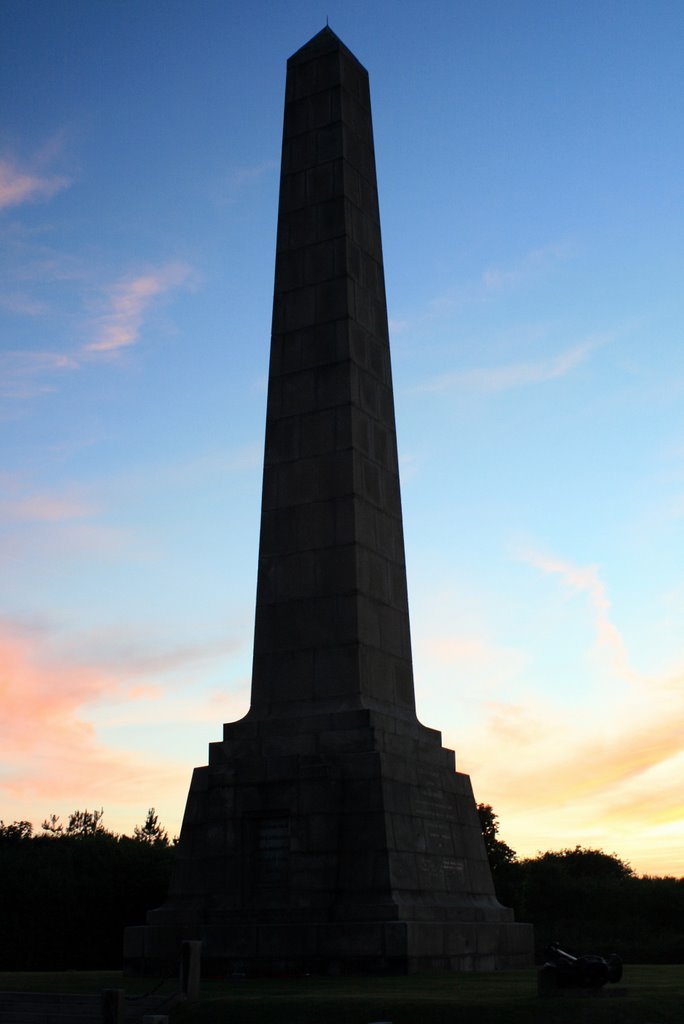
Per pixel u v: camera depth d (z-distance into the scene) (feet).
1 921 163.22
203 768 96.12
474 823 101.50
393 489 107.24
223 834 92.89
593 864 290.56
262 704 98.43
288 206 112.98
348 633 96.63
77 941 167.53
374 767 89.66
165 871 176.96
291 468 103.96
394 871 86.58
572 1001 57.41
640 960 150.00
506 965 94.58
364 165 116.16
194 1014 62.23
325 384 104.88
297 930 84.99
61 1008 66.74
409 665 102.89
